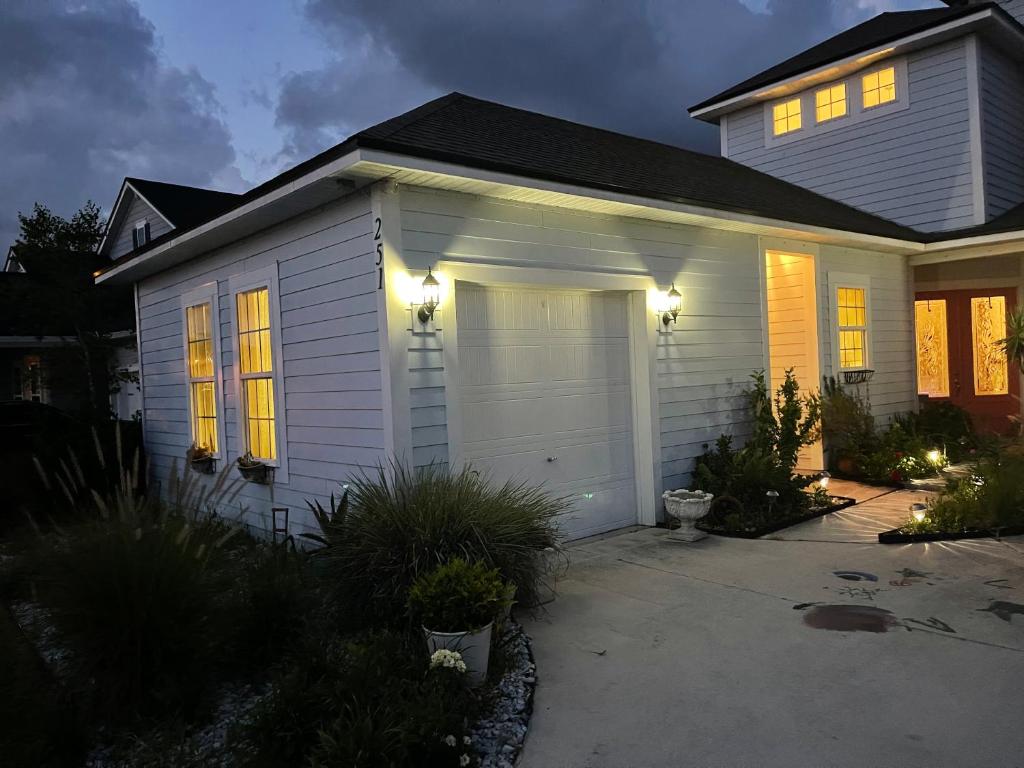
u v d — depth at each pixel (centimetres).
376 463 553
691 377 756
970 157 1052
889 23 1257
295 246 644
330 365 603
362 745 269
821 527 676
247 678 375
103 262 1688
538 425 638
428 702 298
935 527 619
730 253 806
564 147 747
